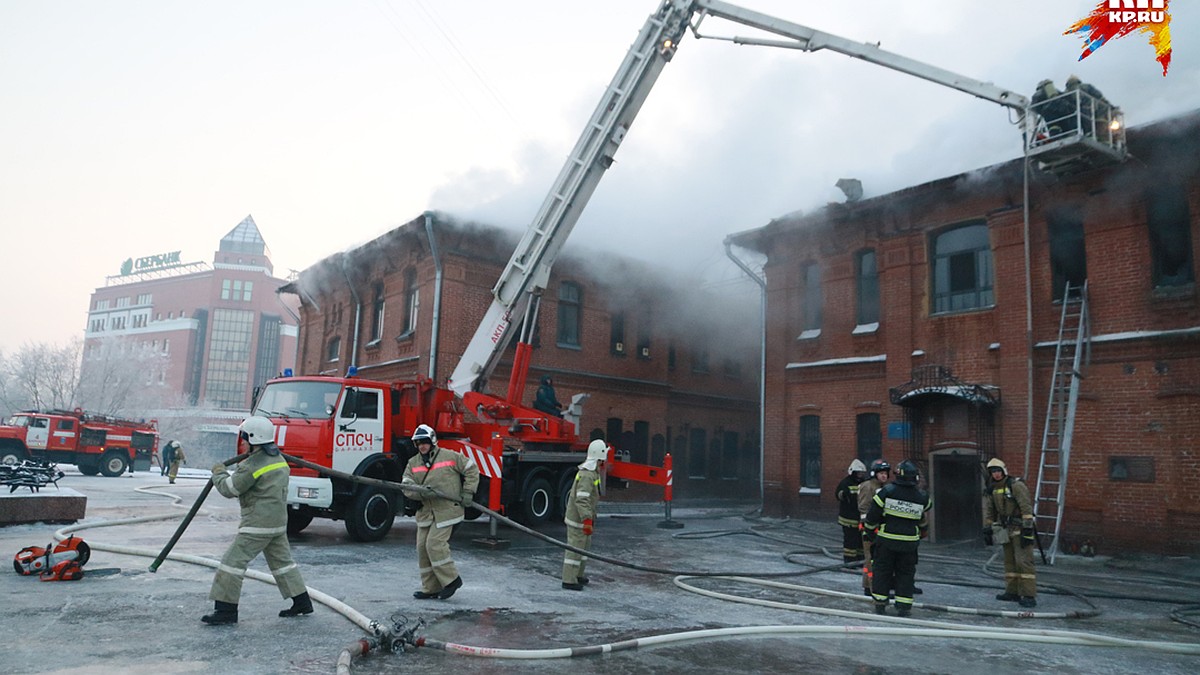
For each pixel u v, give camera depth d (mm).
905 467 7633
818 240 19359
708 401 26594
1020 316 15266
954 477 16438
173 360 101938
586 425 22375
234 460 6043
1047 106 12758
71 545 7383
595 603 7520
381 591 7469
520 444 16781
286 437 11070
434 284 20281
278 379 12211
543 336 21703
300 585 6078
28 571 7180
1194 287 13148
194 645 5102
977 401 15070
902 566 7539
